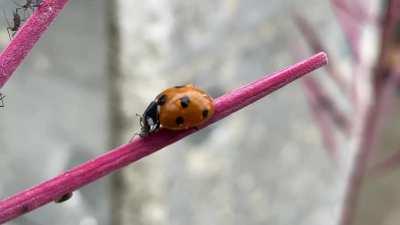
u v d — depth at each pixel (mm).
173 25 196
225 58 220
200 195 223
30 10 92
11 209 85
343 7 228
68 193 87
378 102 211
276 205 251
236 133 232
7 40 172
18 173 207
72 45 195
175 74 202
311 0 243
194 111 89
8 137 207
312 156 253
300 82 242
